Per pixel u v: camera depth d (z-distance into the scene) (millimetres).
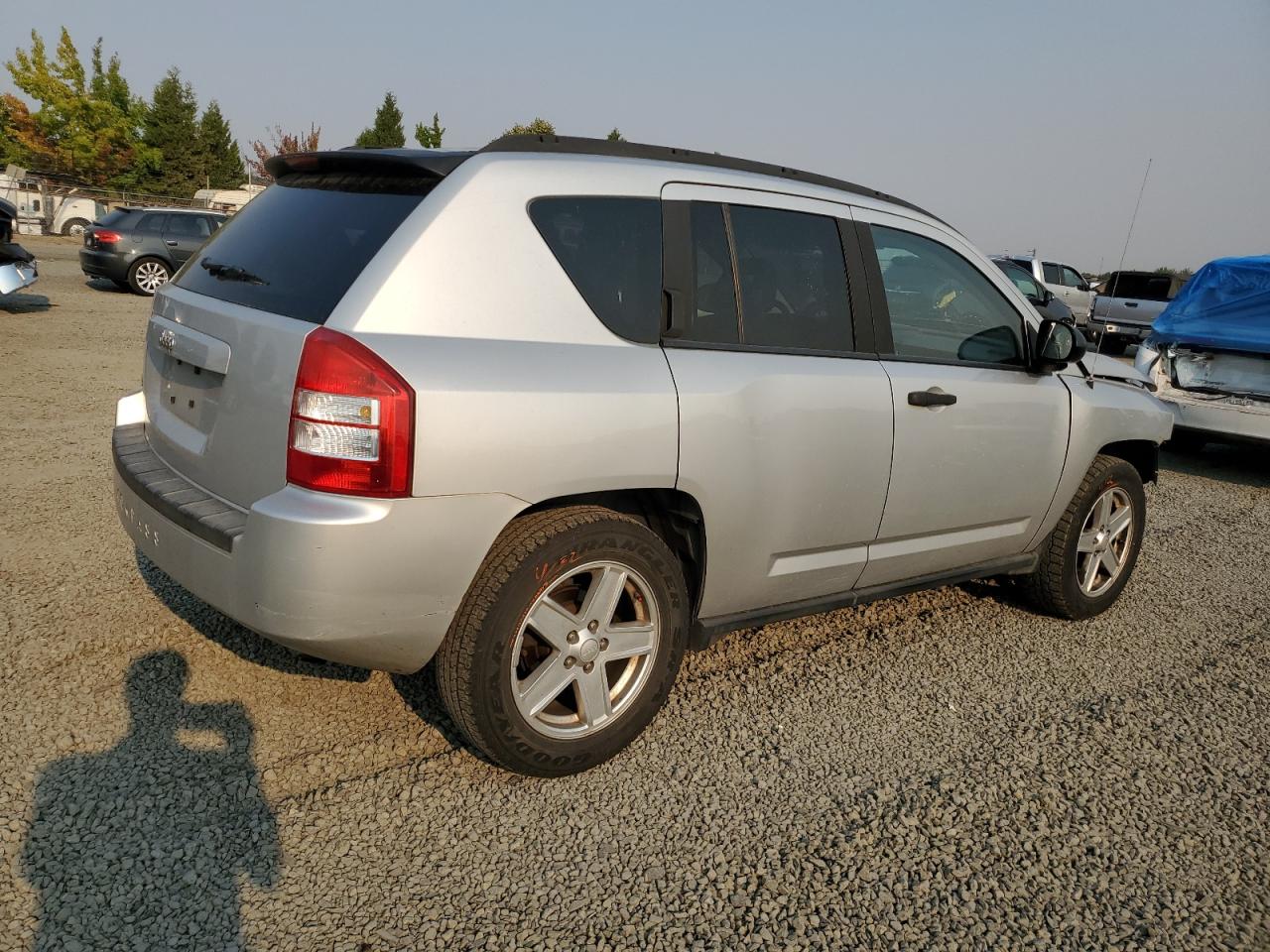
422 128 45875
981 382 3699
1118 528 4508
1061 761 3193
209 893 2270
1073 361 3908
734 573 3092
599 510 2742
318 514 2279
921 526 3607
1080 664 3992
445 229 2508
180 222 16203
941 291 3711
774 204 3234
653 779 2898
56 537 4422
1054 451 4000
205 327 2723
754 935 2285
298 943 2146
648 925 2291
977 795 2945
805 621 4219
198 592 2562
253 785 2688
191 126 49750
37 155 38125
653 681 2959
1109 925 2414
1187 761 3254
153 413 3109
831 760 3086
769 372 3033
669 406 2752
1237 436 7793
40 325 11516
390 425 2285
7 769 2664
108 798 2574
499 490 2453
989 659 3967
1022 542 4141
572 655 2758
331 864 2414
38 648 3344
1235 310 7949
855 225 3459
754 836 2662
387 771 2814
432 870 2424
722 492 2924
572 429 2549
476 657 2545
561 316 2648
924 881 2527
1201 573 5391
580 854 2529
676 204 2969
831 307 3318
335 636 2363
